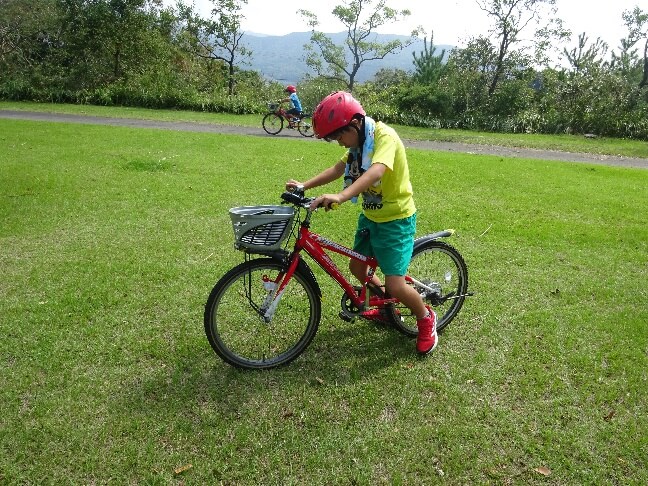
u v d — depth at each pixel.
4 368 3.25
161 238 5.46
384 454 2.66
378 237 3.18
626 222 6.73
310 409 2.97
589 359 3.49
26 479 2.47
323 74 34.75
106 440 2.70
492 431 2.84
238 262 4.88
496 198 7.71
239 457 2.62
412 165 10.41
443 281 3.84
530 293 4.47
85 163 9.12
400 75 35.66
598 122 20.14
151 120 18.00
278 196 7.25
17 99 23.05
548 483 2.53
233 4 28.73
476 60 23.66
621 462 2.64
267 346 3.51
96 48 26.02
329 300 4.20
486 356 3.51
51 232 5.57
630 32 24.77
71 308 3.97
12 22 25.77
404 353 3.52
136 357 3.39
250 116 21.33
